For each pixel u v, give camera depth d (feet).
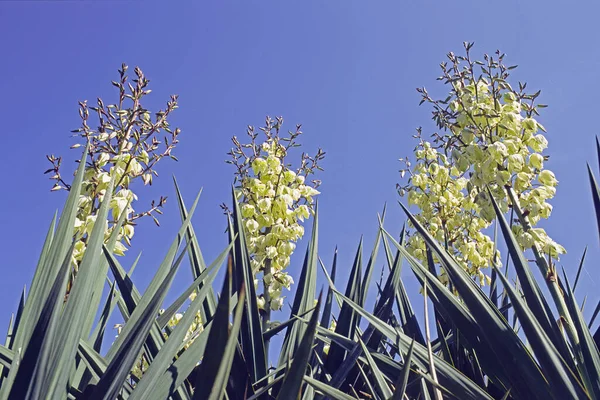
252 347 4.94
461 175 7.27
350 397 3.88
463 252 6.72
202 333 4.01
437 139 6.12
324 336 5.41
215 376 2.78
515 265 4.53
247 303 4.99
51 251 3.79
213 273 4.19
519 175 5.62
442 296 4.56
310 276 6.01
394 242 4.84
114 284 5.03
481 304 4.25
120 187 5.13
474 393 4.17
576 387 3.91
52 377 3.35
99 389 3.43
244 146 6.79
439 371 4.31
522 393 4.18
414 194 7.34
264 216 6.37
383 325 4.56
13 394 3.26
